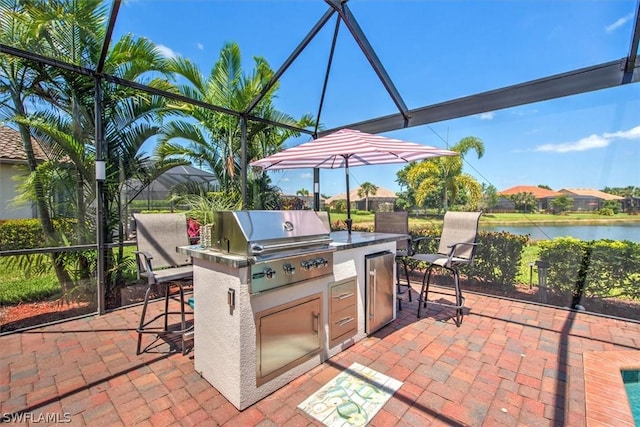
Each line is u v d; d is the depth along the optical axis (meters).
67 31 3.69
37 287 3.71
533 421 1.92
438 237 4.36
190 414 1.98
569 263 3.83
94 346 2.89
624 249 3.44
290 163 4.49
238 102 5.81
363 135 3.46
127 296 4.23
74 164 3.79
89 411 2.00
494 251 4.44
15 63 3.43
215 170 6.18
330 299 2.67
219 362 2.18
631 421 1.90
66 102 3.83
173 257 3.25
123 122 4.22
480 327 3.34
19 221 3.54
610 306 3.66
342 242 2.89
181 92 5.51
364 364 2.59
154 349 2.85
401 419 1.94
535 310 3.85
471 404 2.08
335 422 1.91
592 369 2.49
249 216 2.17
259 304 2.10
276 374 2.23
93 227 3.92
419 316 3.66
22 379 2.36
